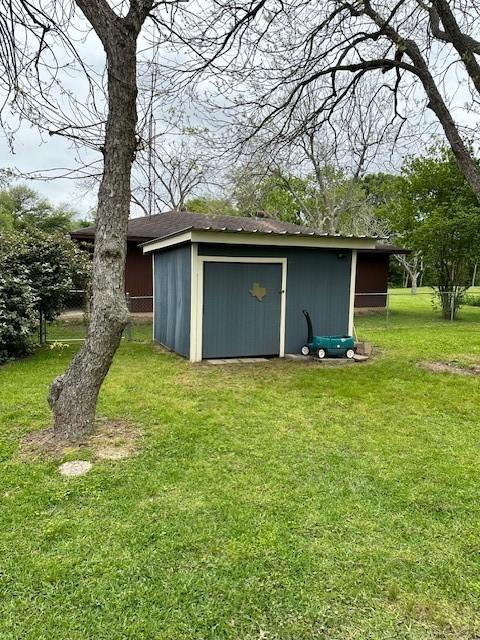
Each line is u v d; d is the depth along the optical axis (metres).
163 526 2.45
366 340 9.62
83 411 3.73
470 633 1.76
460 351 8.34
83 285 9.12
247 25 5.64
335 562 2.18
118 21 3.40
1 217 26.05
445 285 14.44
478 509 2.71
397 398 5.20
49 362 7.02
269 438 3.86
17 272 7.62
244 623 1.79
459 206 13.20
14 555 2.19
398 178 14.80
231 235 7.05
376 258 17.08
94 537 2.34
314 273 8.01
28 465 3.21
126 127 3.52
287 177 15.07
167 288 8.65
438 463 3.38
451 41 6.36
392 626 1.79
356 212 24.12
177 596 1.93
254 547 2.28
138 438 3.79
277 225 17.05
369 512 2.65
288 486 2.96
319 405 4.89
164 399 5.02
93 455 3.40
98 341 3.68
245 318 7.61
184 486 2.93
